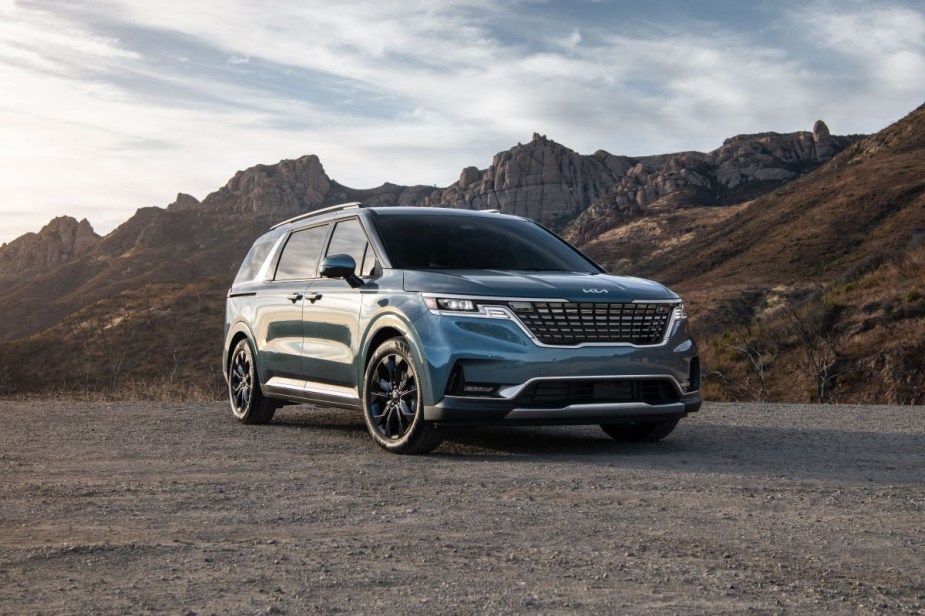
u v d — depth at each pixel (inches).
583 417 243.0
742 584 120.6
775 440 288.2
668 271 4259.4
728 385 1023.6
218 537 150.4
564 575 124.9
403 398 253.6
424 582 121.3
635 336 249.9
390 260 270.2
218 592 116.6
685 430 317.7
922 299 995.3
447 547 141.9
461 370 236.4
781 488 196.9
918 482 206.8
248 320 343.3
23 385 2994.6
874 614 108.1
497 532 153.2
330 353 286.4
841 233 3346.5
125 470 227.3
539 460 240.7
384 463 235.5
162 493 192.5
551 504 177.9
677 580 122.6
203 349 2829.7
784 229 3833.7
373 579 122.8
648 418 254.7
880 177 3875.5
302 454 255.1
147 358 2849.4
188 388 601.0
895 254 1196.5
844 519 165.0
